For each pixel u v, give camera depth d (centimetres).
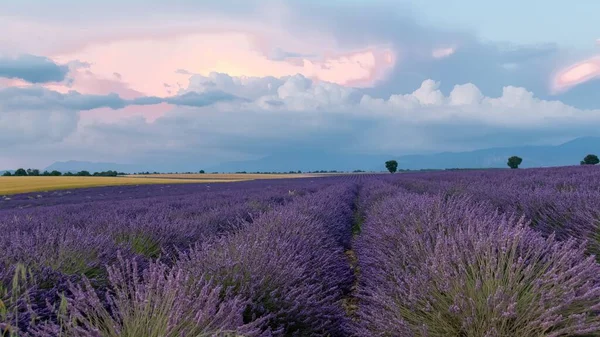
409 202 548
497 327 219
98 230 523
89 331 197
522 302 227
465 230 329
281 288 288
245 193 1515
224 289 277
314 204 790
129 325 209
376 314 265
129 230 508
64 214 876
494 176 1677
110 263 378
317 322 284
